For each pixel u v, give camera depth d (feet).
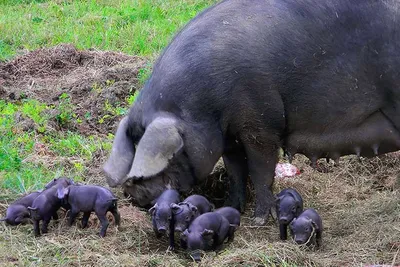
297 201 45.34
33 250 43.55
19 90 72.64
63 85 74.18
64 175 55.31
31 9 104.68
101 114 67.92
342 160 59.52
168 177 46.55
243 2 47.50
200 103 46.29
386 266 40.75
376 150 48.67
